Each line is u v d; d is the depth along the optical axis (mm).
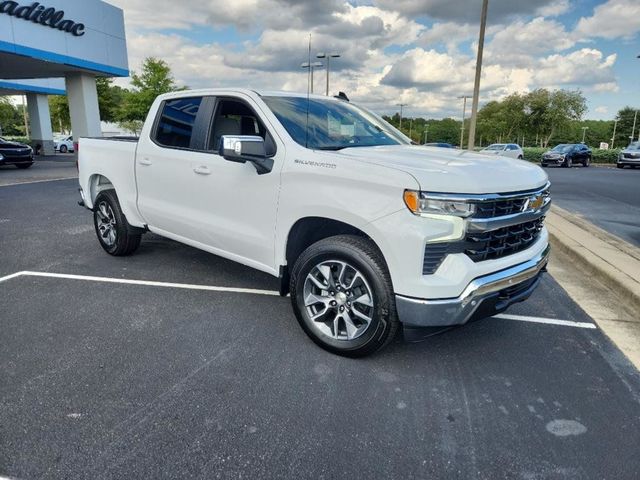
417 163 2996
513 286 3086
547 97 52219
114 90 44938
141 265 5293
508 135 61969
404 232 2760
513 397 2852
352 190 2986
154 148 4559
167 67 38875
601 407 2766
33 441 2355
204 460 2256
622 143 103562
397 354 3344
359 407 2705
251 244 3746
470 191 2752
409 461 2285
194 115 4262
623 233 7676
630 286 4504
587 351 3477
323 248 3164
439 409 2709
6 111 51469
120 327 3693
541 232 3625
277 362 3189
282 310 4086
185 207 4316
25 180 14320
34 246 6117
